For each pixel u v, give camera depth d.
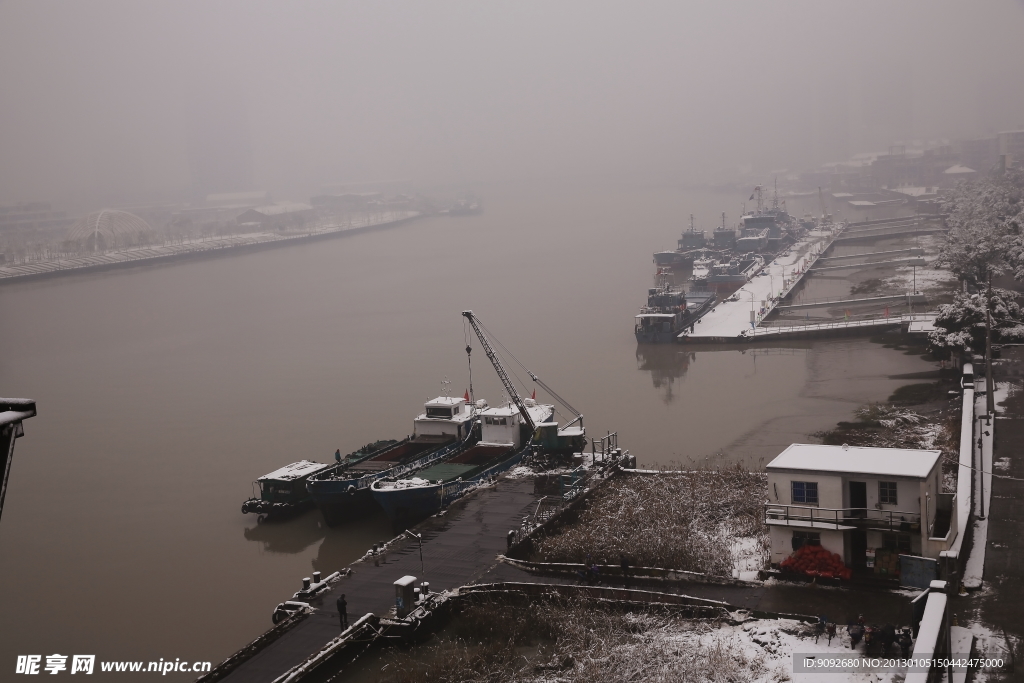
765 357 139.62
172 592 67.88
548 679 47.72
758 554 59.94
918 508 53.16
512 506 73.56
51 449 111.31
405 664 50.31
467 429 94.06
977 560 55.81
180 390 141.88
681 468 84.56
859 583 53.88
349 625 53.38
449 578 59.72
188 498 89.88
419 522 73.88
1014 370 104.94
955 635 46.62
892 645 46.88
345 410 122.38
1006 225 181.00
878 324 145.25
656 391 123.50
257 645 52.00
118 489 93.88
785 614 50.72
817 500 55.28
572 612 53.78
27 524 84.38
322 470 83.12
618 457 85.25
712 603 52.59
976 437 80.94
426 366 147.00
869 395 110.12
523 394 125.94
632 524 66.19
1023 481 69.38
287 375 147.12
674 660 47.84
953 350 114.38
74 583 70.38
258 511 81.88
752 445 95.69
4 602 67.06
